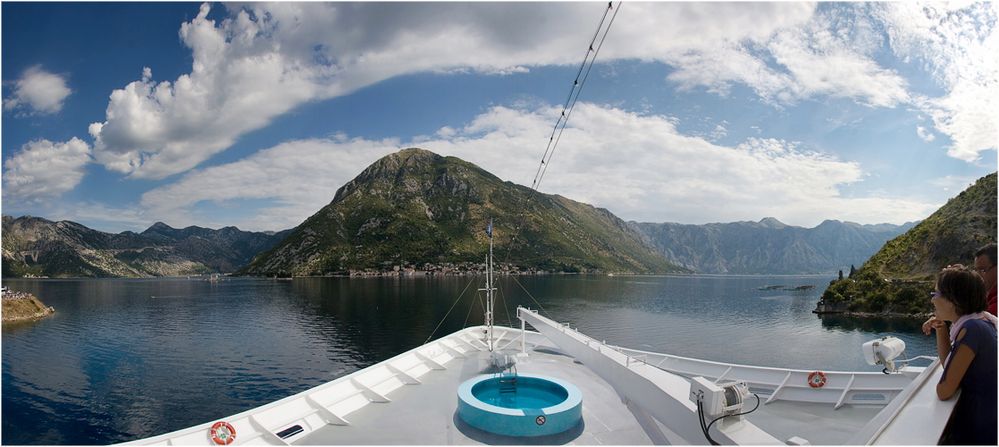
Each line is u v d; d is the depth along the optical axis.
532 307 120.12
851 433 10.33
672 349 71.69
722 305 144.25
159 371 61.97
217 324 101.81
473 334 20.42
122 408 47.75
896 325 90.31
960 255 93.81
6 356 71.69
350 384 13.23
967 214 99.25
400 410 12.23
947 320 3.71
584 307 123.94
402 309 121.25
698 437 6.04
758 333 86.44
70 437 40.62
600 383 14.29
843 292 114.38
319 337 83.75
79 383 56.62
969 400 3.32
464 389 12.14
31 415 45.75
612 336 82.62
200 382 56.78
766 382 13.25
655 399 7.22
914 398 3.85
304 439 10.53
